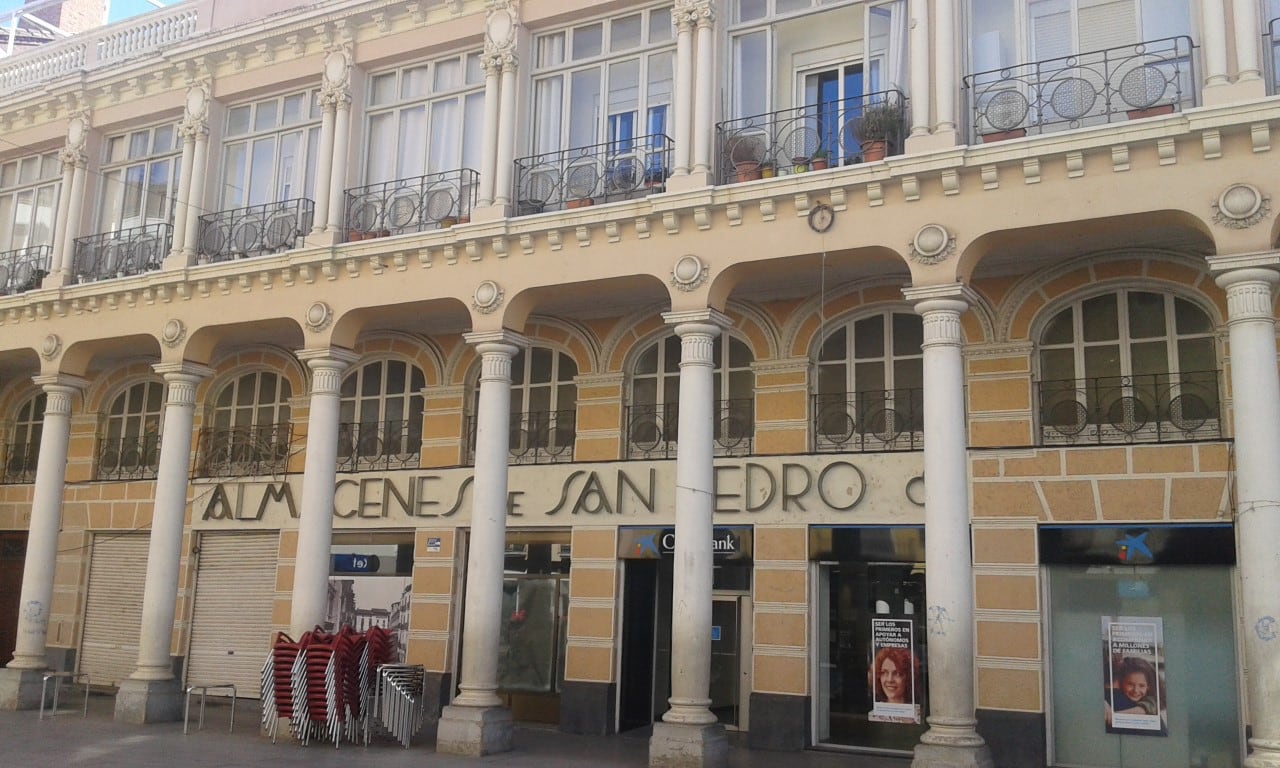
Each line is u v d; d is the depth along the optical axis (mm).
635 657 15992
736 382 15789
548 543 16609
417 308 15672
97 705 17812
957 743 11188
